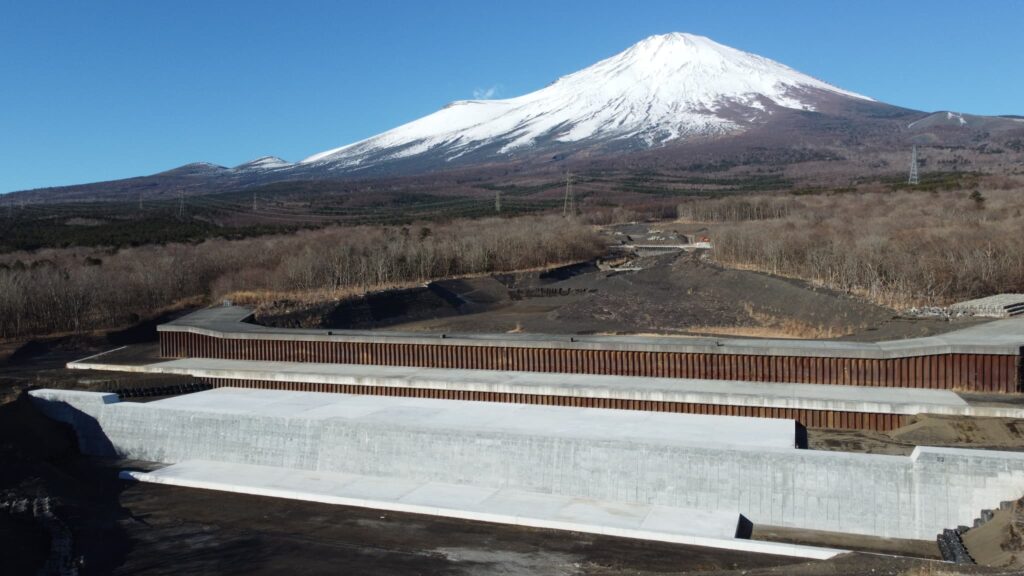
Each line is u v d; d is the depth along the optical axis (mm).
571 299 109562
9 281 82875
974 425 42438
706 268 109875
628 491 38562
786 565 30141
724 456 37469
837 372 51750
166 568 33406
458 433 42125
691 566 31812
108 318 88250
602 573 31156
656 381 54000
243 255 113125
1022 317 62812
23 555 33625
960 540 32156
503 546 34406
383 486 41594
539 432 42688
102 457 49406
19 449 45656
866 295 78500
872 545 33938
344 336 65250
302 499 40781
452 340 62188
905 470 35125
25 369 69125
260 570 32938
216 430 47375
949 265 78812
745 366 54094
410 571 32312
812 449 41594
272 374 60812
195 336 70750
